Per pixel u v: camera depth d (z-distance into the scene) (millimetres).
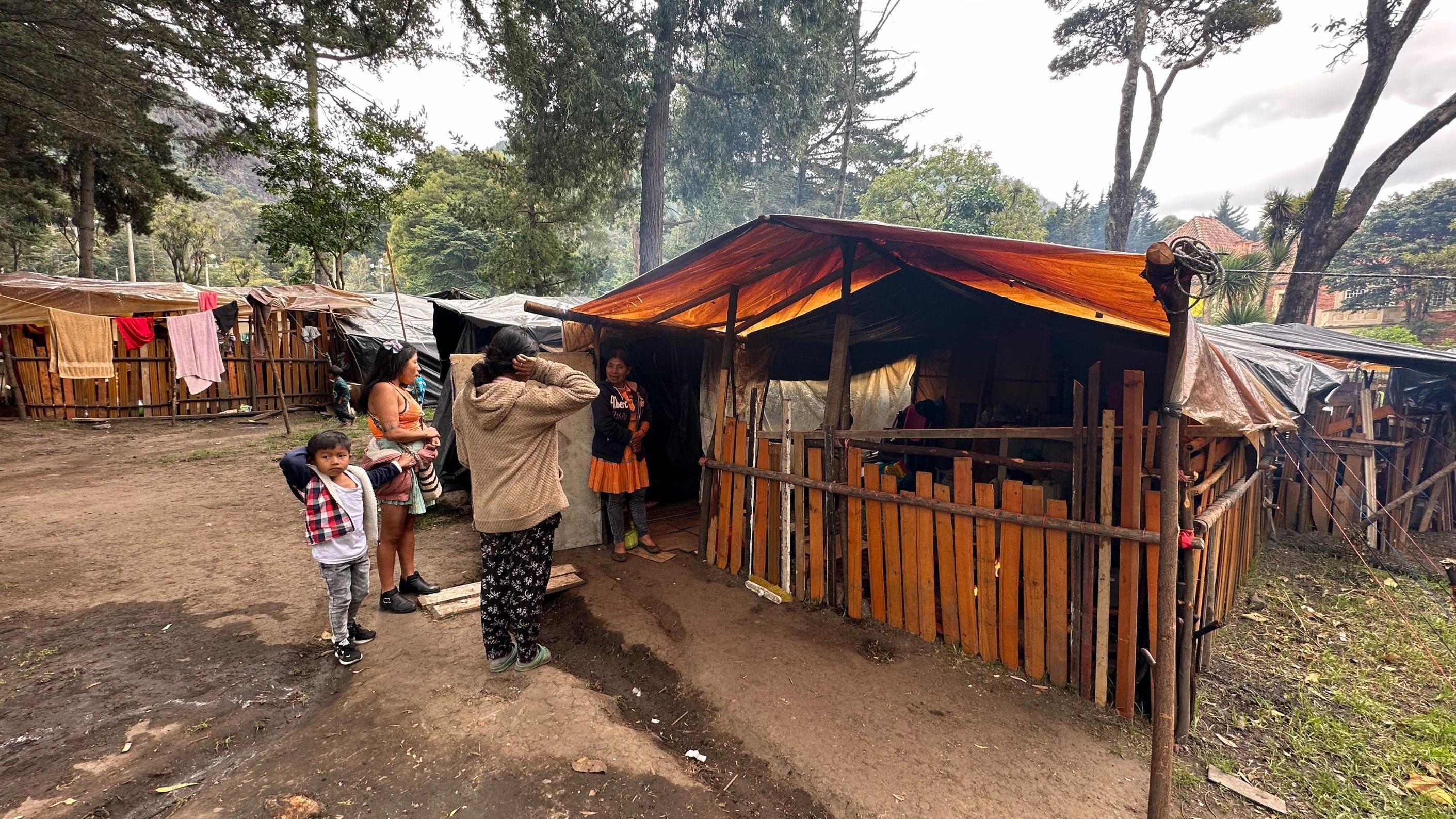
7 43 12312
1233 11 14812
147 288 11180
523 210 20641
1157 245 1754
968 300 5016
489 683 2873
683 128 21672
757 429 4273
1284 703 3039
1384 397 8039
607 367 4547
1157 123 17156
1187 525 2506
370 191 15023
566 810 2107
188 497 6324
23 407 10531
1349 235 11406
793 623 3576
